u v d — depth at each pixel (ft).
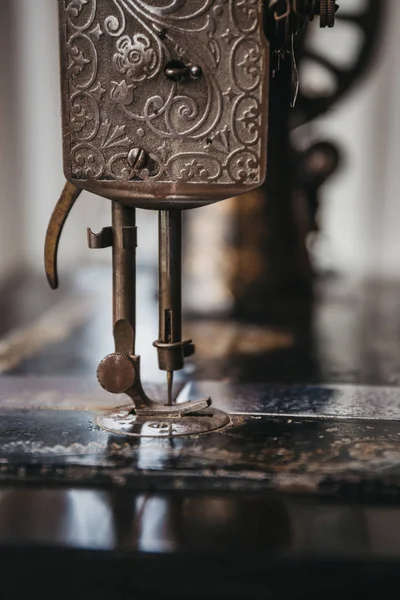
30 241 3.03
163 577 0.94
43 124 2.95
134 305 1.13
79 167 1.10
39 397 1.25
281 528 0.96
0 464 1.04
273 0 1.06
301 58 1.81
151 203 1.10
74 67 1.08
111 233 1.12
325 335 1.72
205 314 1.88
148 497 1.00
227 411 1.19
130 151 1.09
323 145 1.94
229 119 1.07
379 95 2.79
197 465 1.03
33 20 2.89
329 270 2.43
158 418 1.15
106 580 0.94
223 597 0.94
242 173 1.08
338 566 0.93
